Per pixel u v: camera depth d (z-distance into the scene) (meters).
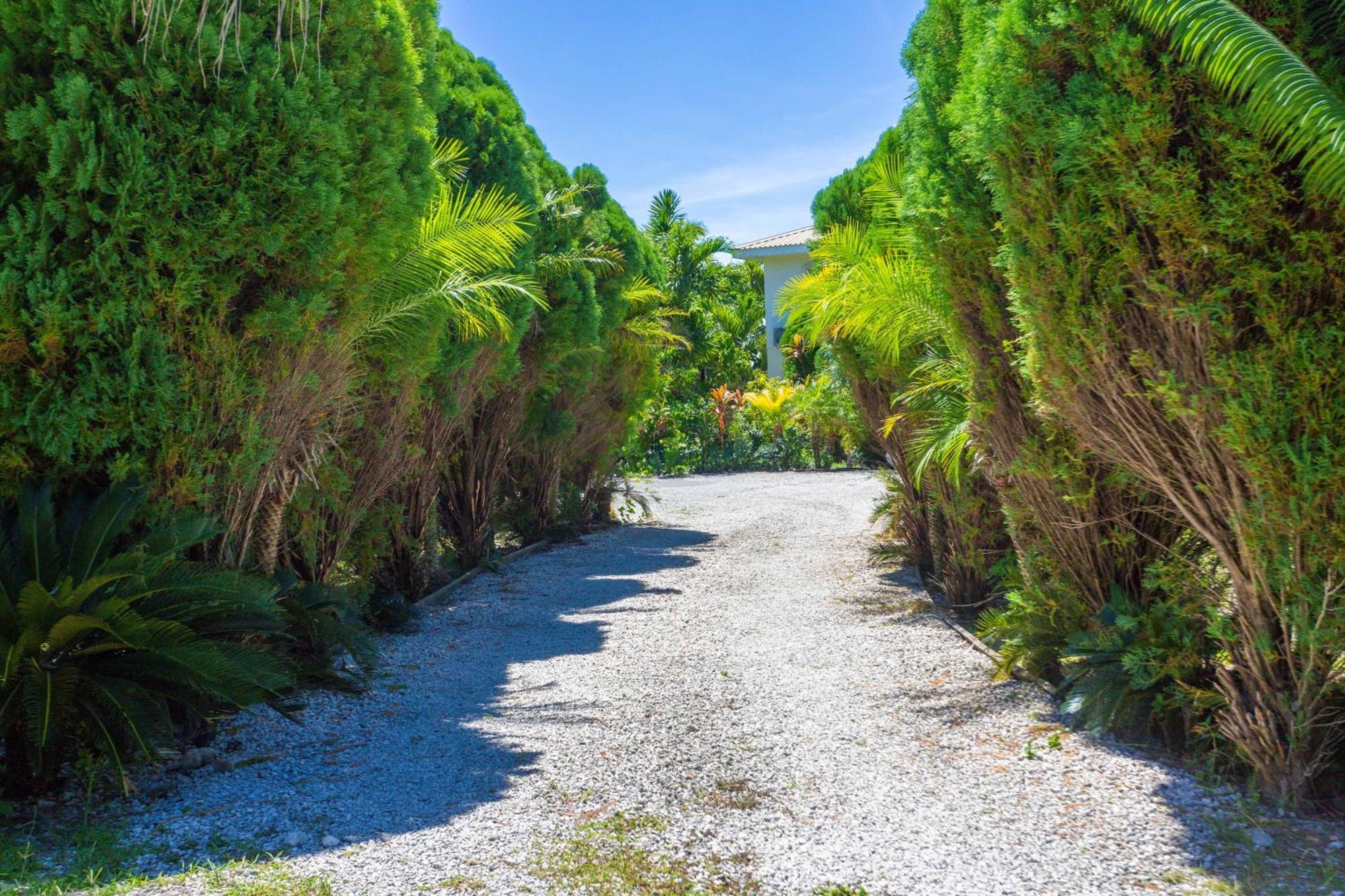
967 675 5.64
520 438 12.18
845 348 9.02
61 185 3.96
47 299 3.83
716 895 2.98
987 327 4.89
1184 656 4.03
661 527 14.70
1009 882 3.05
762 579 9.48
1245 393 3.27
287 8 4.66
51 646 3.83
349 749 4.59
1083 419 3.99
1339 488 3.22
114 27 4.06
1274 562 3.40
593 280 11.81
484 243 7.32
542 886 3.04
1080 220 3.65
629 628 7.40
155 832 3.57
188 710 4.61
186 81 4.26
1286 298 3.28
